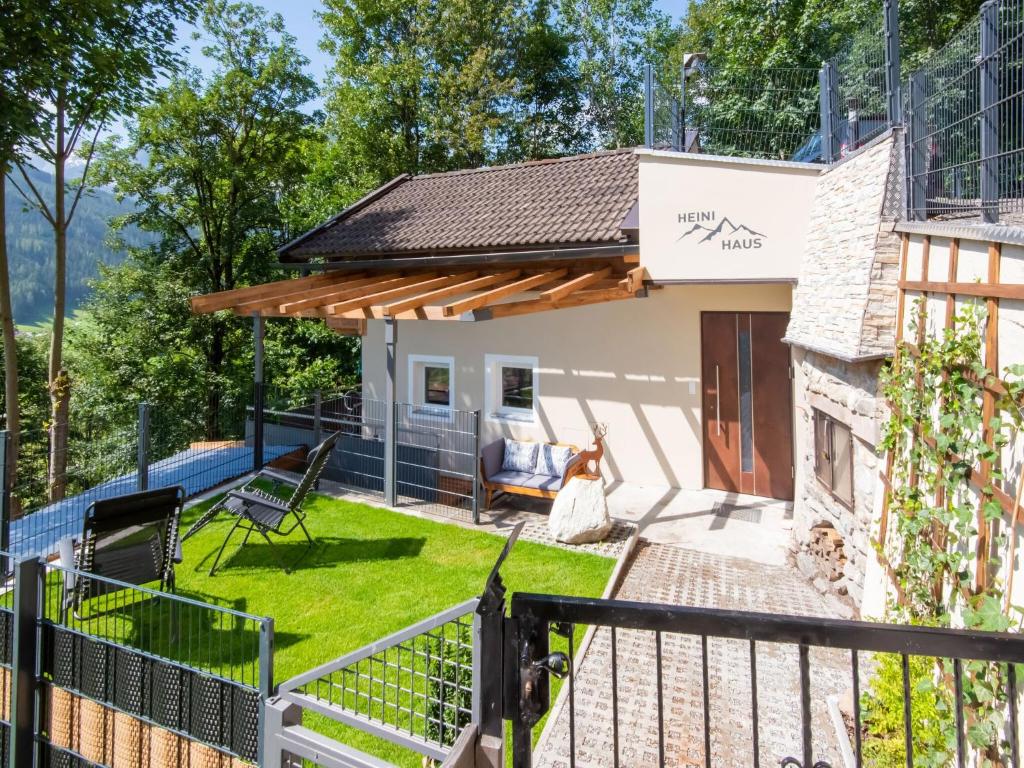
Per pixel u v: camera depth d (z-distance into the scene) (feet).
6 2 39.78
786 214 26.55
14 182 47.19
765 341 32.89
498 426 39.73
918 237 16.35
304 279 37.24
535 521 30.22
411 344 42.45
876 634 5.91
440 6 85.56
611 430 36.47
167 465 35.96
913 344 15.84
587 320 36.78
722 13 68.33
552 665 7.22
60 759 16.78
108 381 67.41
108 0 42.88
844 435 20.88
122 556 19.93
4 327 46.50
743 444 33.78
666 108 34.53
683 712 15.78
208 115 72.33
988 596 11.08
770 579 23.67
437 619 12.05
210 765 14.44
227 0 74.18
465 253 35.88
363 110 80.79
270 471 28.14
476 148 80.64
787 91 37.83
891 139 18.42
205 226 75.31
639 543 27.37
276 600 22.25
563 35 99.25
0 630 17.39
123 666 15.83
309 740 13.05
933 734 12.10
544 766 14.05
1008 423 10.80
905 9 47.01
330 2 86.69
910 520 14.69
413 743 12.55
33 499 38.50
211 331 74.49
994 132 13.52
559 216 35.40
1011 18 13.11
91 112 50.60
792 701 16.11
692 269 28.32
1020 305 10.78
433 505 32.42
